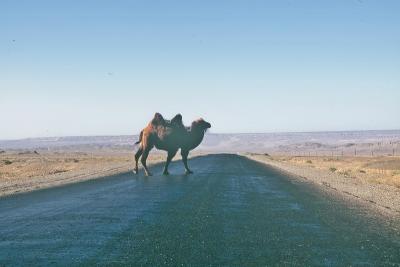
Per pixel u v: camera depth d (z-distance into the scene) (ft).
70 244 29.04
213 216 40.32
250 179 82.69
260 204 48.93
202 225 35.94
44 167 158.81
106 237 31.17
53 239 30.45
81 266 24.04
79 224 35.96
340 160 280.31
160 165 137.80
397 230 35.88
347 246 29.84
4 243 29.25
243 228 35.17
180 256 26.35
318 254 27.61
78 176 95.25
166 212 42.09
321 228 35.99
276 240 31.19
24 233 32.40
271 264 25.13
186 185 68.95
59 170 133.08
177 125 93.15
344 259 26.55
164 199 51.55
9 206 47.37
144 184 70.95
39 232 32.78
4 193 61.93
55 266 24.00
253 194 58.23
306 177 94.48
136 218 38.81
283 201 52.06
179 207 45.29
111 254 26.58
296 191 63.72
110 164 167.73
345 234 33.76
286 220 39.32
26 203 49.57
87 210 43.32
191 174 94.22
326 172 121.80
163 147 92.58
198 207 45.47
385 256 27.45
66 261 24.98
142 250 27.61
